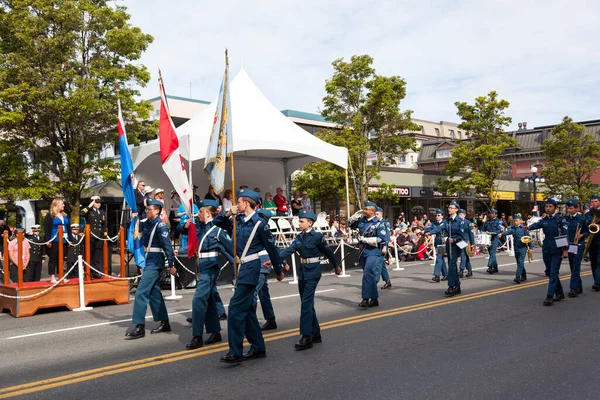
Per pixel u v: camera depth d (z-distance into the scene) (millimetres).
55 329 9250
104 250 12109
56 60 16609
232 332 6605
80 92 15859
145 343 7879
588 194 43062
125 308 11438
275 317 9703
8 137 17219
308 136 17438
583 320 8891
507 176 45781
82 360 7027
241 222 6945
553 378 5863
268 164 21688
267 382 5867
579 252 11438
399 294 12359
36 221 36625
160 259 8500
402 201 37969
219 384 5836
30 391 5750
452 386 5621
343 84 26812
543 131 55156
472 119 34500
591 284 13297
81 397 5523
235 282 6824
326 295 12492
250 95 17875
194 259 14562
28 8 16656
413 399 5250
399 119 26688
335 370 6266
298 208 19953
